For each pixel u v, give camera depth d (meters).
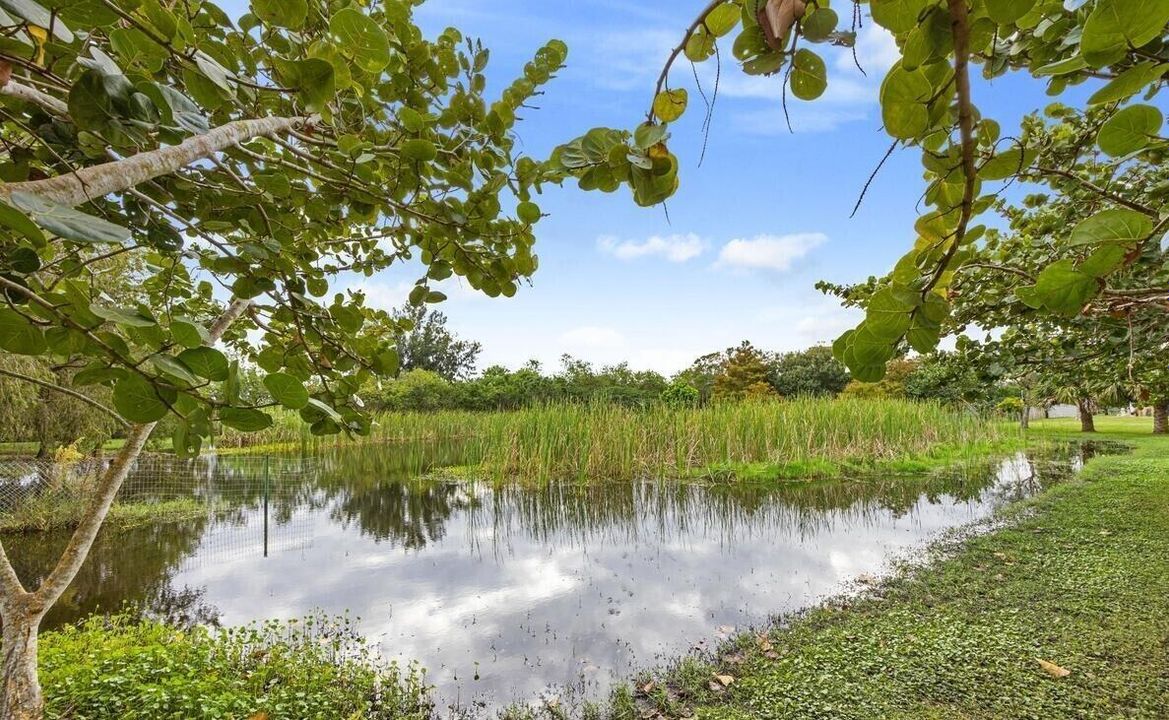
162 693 2.64
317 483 10.65
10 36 0.65
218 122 1.15
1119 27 0.39
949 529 6.36
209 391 0.80
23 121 0.86
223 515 8.07
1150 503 6.62
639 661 3.47
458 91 1.28
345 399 1.47
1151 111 0.45
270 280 1.42
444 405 23.91
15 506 7.01
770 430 10.96
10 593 2.38
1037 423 22.20
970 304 2.50
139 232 1.19
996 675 2.96
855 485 9.14
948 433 13.19
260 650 3.49
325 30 1.19
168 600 4.79
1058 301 0.54
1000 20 0.40
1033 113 2.06
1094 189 0.93
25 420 8.76
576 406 11.77
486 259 1.38
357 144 1.14
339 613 4.43
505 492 9.28
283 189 1.17
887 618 3.84
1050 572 4.50
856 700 2.81
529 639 3.86
